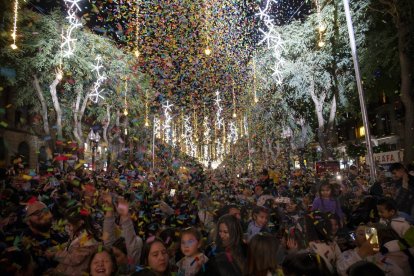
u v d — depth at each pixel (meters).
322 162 19.61
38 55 25.50
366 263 3.03
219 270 3.69
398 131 36.50
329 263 4.11
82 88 30.31
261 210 6.00
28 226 5.00
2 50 22.70
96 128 28.20
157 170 17.91
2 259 3.44
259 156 38.22
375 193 10.15
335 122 34.25
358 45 24.23
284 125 34.47
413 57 19.28
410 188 7.36
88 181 10.09
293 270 3.04
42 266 4.32
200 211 7.98
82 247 4.40
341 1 23.75
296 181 15.70
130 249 4.59
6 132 29.92
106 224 4.76
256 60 30.28
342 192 9.72
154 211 7.49
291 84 28.50
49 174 10.06
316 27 25.53
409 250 3.83
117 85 31.55
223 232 4.02
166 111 28.94
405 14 18.47
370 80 23.30
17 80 25.95
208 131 46.28
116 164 17.52
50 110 30.84
